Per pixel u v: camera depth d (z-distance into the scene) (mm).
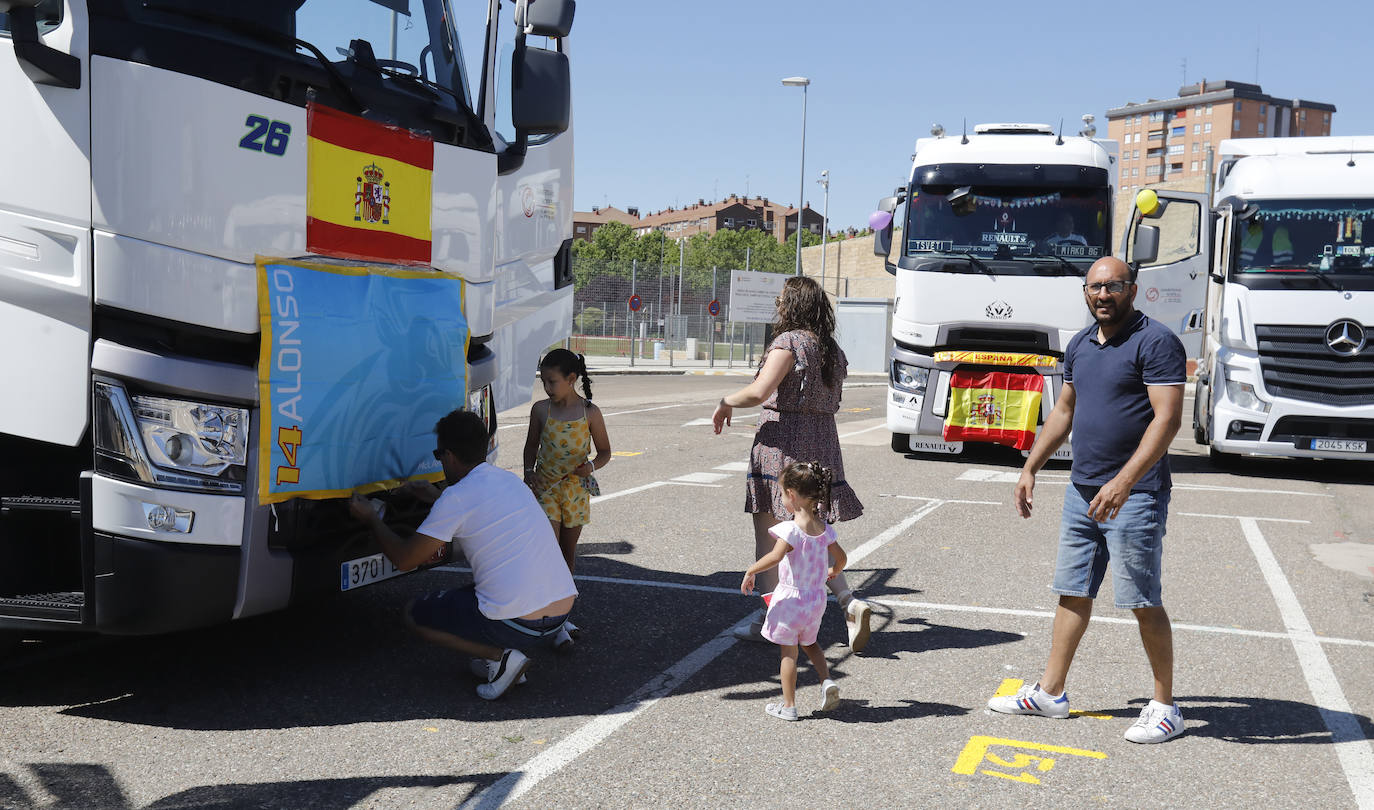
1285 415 12188
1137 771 3928
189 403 4172
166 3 4113
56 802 3504
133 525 4055
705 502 10008
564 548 5738
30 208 4047
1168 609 6332
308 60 4480
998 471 12812
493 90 5902
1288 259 12258
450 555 5324
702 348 45562
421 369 5062
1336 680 5020
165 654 5160
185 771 3777
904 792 3707
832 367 5328
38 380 4098
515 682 4617
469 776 3768
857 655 5371
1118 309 4203
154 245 4027
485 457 5289
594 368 34875
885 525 9047
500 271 5969
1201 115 165125
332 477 4605
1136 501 4195
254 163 4266
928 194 12906
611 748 4055
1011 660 5309
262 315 4289
